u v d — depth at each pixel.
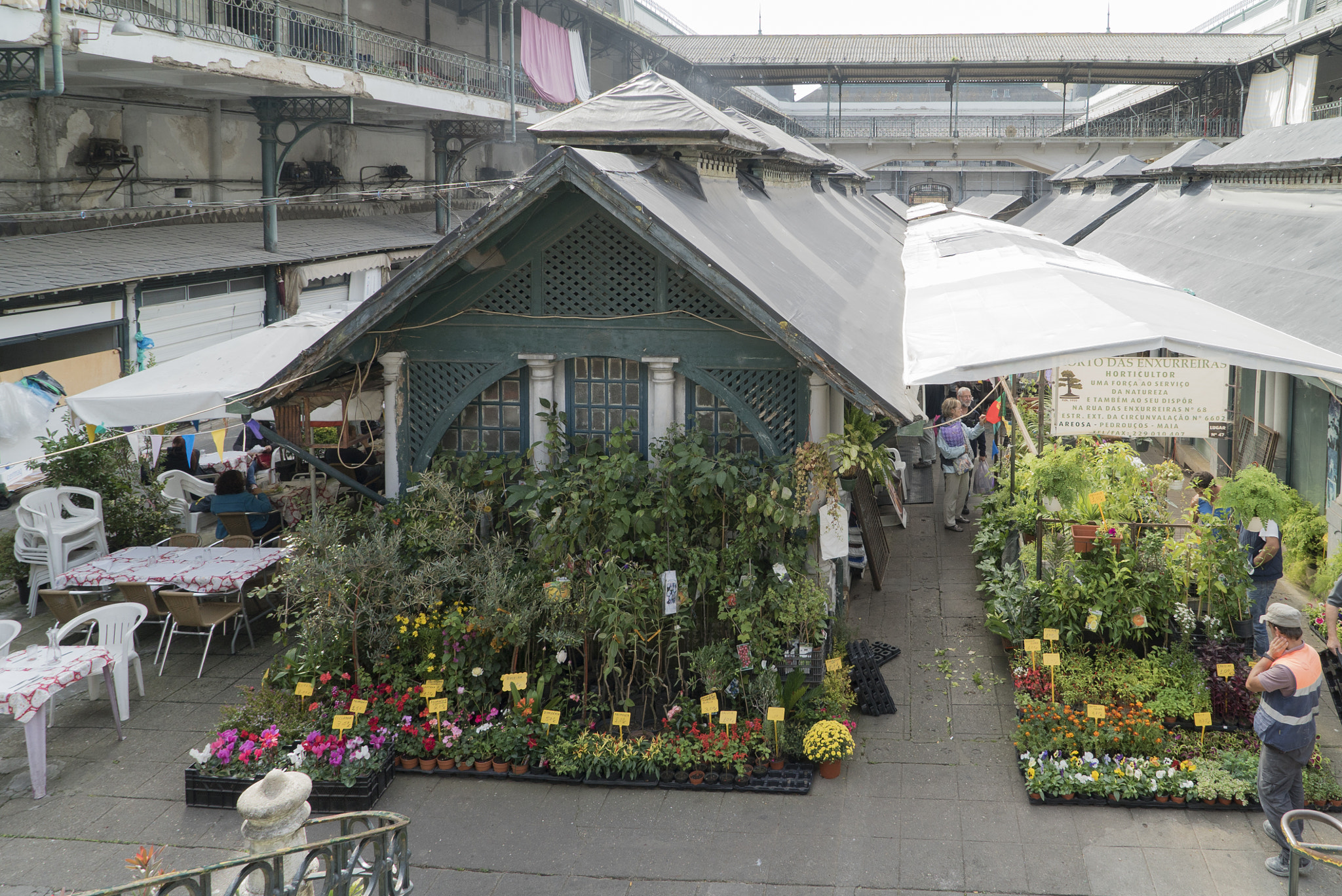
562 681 7.98
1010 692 8.61
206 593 9.30
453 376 8.91
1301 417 12.12
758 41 51.81
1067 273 10.43
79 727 8.30
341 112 21.34
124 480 12.00
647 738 7.62
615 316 8.52
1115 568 8.19
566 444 8.85
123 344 16.92
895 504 12.26
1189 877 6.11
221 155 23.30
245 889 4.78
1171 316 8.82
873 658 8.82
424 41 32.75
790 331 7.46
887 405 7.33
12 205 17.70
